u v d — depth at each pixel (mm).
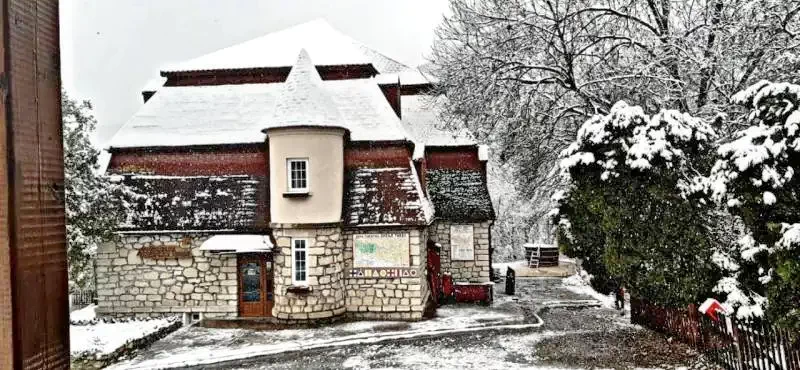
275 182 19375
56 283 1360
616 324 18312
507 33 23438
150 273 19641
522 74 23516
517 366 13867
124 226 19469
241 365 14883
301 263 19125
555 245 38062
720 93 19594
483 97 23266
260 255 19859
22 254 1234
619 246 15234
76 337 16203
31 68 1293
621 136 15023
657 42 21125
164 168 20688
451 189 24516
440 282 22797
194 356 15383
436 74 26578
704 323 13594
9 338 1211
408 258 19469
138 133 21312
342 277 19609
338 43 24859
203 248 19000
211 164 20719
